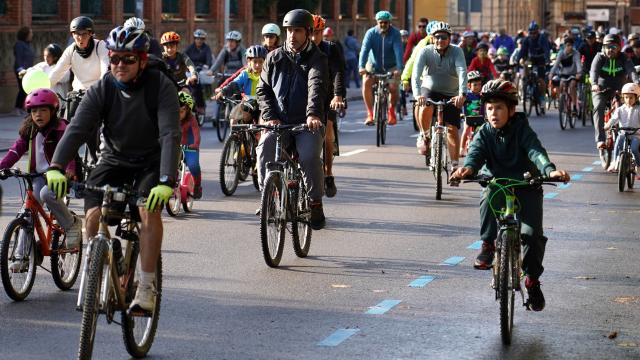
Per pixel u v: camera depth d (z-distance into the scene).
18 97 63.53
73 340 18.34
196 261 24.72
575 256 26.12
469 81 45.34
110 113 16.75
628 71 46.97
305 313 20.30
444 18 156.00
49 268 23.83
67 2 71.25
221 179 34.75
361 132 59.22
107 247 16.02
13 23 66.31
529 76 71.25
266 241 23.70
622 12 182.12
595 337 19.02
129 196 16.42
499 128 19.17
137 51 16.42
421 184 38.16
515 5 162.25
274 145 24.78
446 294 21.89
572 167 44.06
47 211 23.45
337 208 32.62
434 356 17.66
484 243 19.50
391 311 20.50
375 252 26.08
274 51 25.53
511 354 17.84
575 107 62.56
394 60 51.47
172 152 16.17
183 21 87.69
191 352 17.77
